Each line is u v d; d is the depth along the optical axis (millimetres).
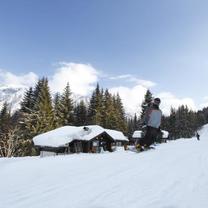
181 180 4832
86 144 44844
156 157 8180
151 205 3361
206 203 3393
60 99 65000
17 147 48469
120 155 8570
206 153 10273
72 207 3311
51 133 45562
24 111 61938
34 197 3779
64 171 5801
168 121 115562
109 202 3500
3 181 4953
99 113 74938
